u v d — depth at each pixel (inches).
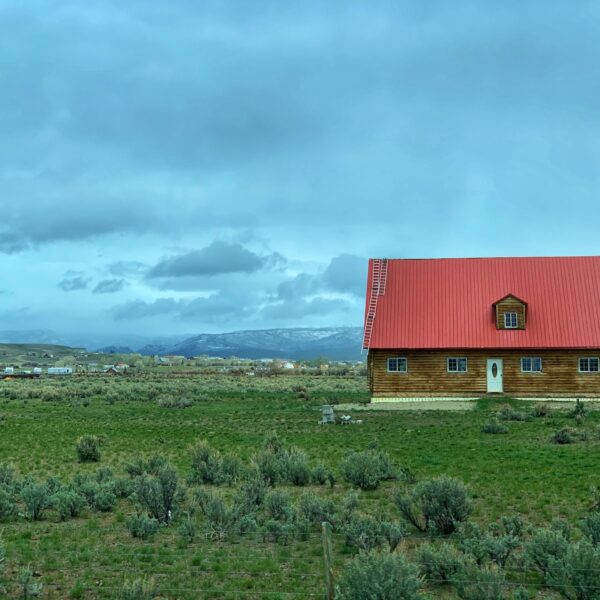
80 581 624.4
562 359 2269.9
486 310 2375.7
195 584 616.4
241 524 774.5
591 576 543.2
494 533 754.8
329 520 783.1
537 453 1288.1
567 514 842.8
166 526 824.3
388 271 2527.1
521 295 2401.6
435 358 2314.2
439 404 2188.7
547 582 577.9
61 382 3966.5
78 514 878.4
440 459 1248.2
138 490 860.0
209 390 3063.5
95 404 2443.4
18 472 1159.6
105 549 720.3
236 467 1118.4
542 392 2268.7
